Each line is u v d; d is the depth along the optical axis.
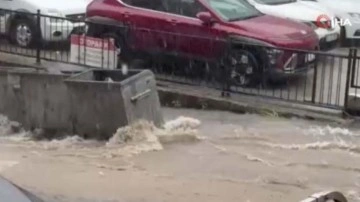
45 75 14.95
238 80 18.61
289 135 15.45
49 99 14.98
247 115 17.58
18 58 21.98
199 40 19.17
